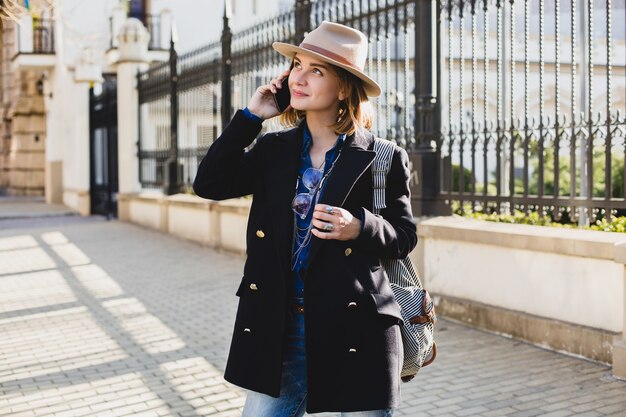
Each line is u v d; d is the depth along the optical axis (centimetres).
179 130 1384
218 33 2200
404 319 252
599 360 505
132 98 1591
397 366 240
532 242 556
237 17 2217
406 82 720
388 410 241
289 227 242
